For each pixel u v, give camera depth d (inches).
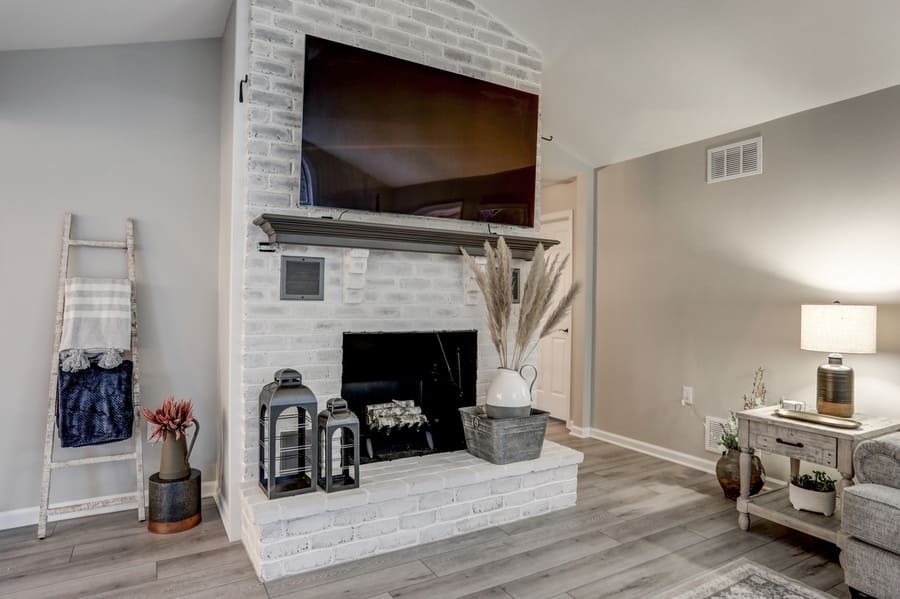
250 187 100.6
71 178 109.7
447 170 118.2
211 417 123.0
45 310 107.4
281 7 103.3
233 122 103.0
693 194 148.9
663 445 156.3
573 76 140.3
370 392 118.6
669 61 122.4
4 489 104.2
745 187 135.9
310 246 106.3
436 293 121.4
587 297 180.1
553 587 85.0
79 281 106.0
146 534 101.8
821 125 120.5
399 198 112.4
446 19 122.7
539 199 136.8
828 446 96.0
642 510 117.2
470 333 125.9
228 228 107.3
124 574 86.9
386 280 114.8
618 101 143.6
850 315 103.2
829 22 98.3
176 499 102.7
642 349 163.2
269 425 90.7
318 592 82.4
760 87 120.9
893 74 105.3
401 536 97.7
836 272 117.5
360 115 106.8
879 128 110.6
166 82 119.0
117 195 114.0
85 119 111.3
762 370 131.6
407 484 97.5
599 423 178.1
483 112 122.6
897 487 82.4
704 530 107.3
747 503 107.0
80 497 110.7
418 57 118.9
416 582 85.9
